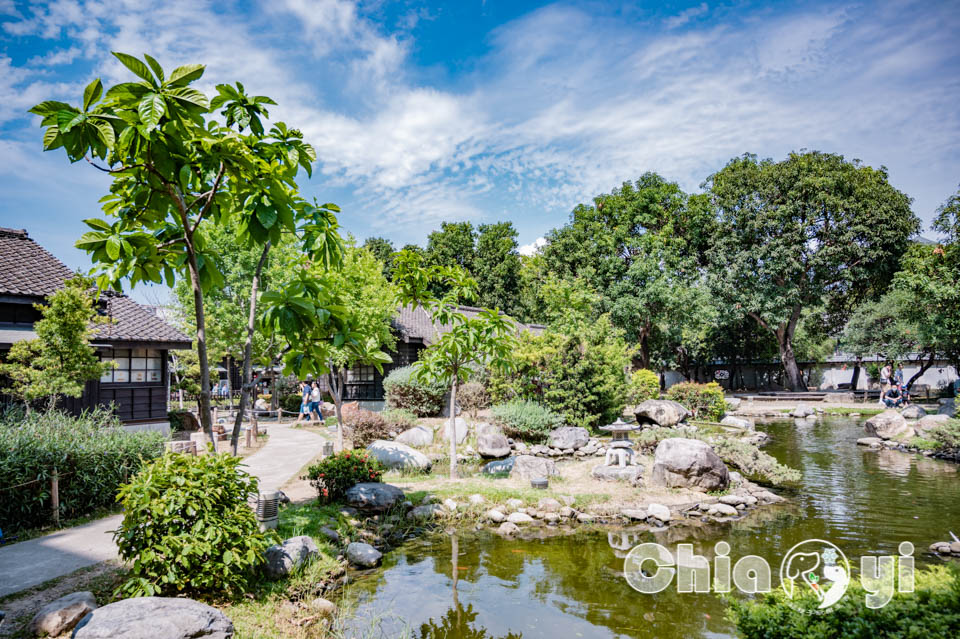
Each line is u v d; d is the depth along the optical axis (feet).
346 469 31.07
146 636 12.35
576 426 56.24
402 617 18.43
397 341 82.74
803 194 107.45
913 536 26.99
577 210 133.90
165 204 13.61
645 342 123.54
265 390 108.17
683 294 108.68
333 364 46.85
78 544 21.22
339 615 18.17
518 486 36.22
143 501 15.83
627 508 31.53
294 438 55.98
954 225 73.46
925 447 52.54
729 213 116.26
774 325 111.55
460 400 66.28
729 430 66.64
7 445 23.18
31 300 43.16
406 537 27.78
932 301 75.66
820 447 57.52
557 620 18.39
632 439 50.75
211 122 13.58
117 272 13.79
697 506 32.37
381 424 52.75
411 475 39.86
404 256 36.06
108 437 27.96
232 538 17.30
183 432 58.49
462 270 36.86
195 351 79.56
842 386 155.53
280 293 13.82
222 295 77.05
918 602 10.45
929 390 120.67
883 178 112.06
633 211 125.18
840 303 121.70
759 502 34.30
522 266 151.43
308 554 21.33
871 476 42.11
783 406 104.06
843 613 10.79
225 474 17.43
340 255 15.28
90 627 12.45
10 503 22.63
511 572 22.90
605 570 23.06
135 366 52.19
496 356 36.81
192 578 16.40
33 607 15.48
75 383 36.24
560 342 60.95
